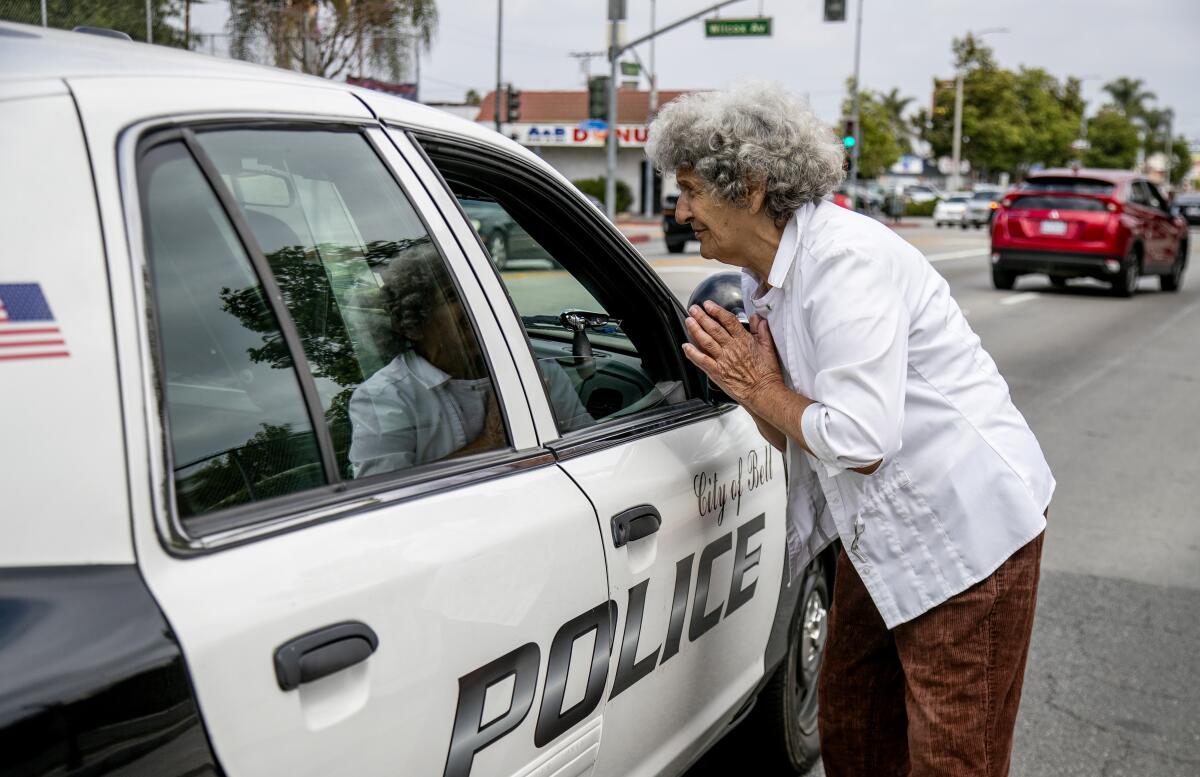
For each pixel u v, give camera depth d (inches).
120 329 48.6
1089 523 222.7
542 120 1931.6
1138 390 367.9
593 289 93.6
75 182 49.3
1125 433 304.3
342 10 716.0
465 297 70.7
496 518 65.5
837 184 81.2
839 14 962.7
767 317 84.6
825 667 96.7
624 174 1872.5
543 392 75.0
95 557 46.4
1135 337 489.7
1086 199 629.0
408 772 57.6
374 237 66.7
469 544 62.4
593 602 72.5
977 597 80.7
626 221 1541.6
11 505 44.8
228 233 56.9
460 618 60.6
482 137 78.6
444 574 59.9
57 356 46.8
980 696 82.4
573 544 70.4
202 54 66.9
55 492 45.8
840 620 93.9
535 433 73.4
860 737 95.7
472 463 68.1
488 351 70.9
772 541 102.6
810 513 93.1
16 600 43.9
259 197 60.0
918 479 80.4
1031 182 655.8
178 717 46.1
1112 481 255.1
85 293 48.1
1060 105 3161.9
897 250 80.0
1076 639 166.1
